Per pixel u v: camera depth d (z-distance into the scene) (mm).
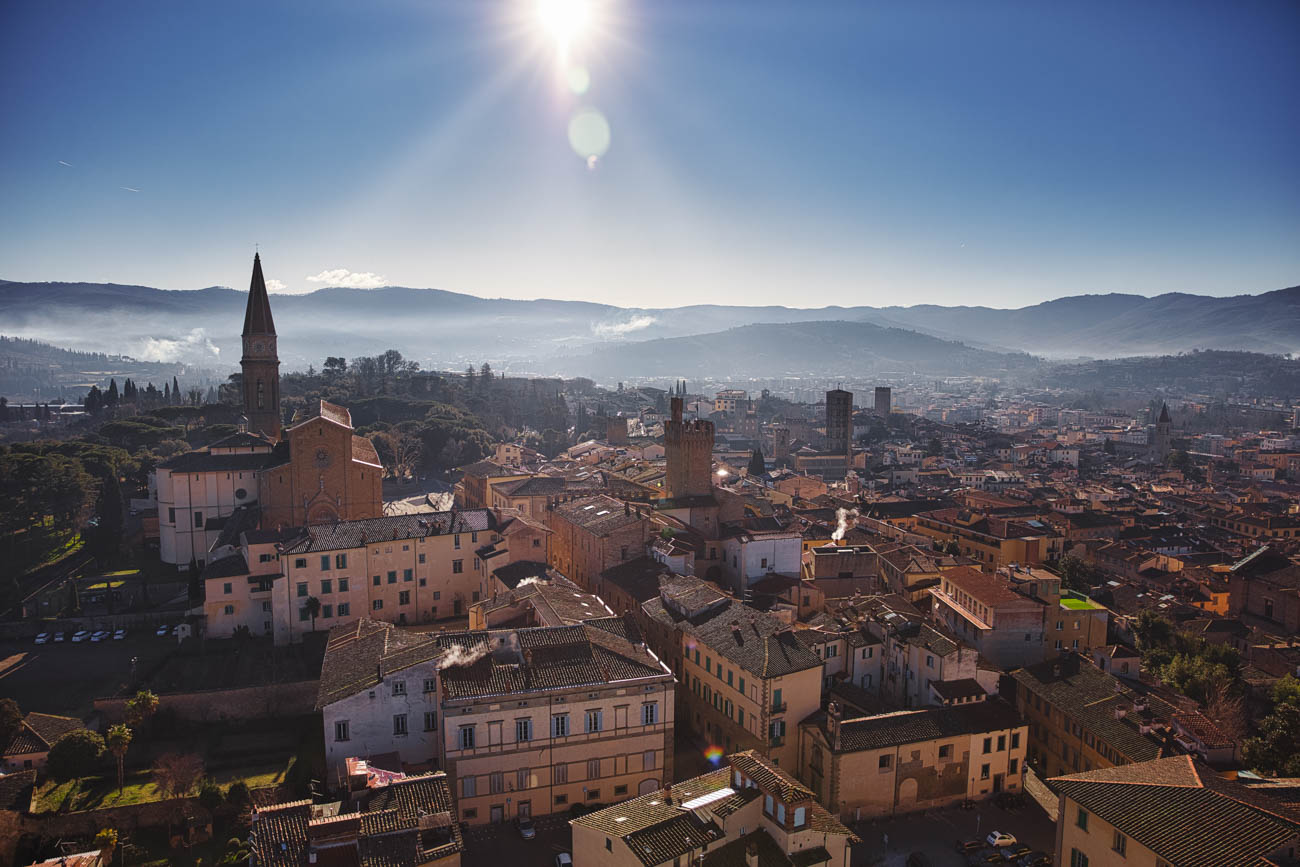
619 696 90875
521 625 112375
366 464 161125
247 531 140500
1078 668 110188
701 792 73062
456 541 141750
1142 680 117938
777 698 94688
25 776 90250
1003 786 98312
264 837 65562
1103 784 67500
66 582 163250
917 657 108188
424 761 92062
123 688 113062
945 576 137625
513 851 82000
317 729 105125
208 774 94375
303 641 126375
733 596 128875
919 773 94188
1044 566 181875
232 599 130375
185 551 167375
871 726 94250
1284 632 155000
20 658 128000
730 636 103812
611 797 91688
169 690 109188
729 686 101125
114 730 91000
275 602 127375
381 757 88625
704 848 65625
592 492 188375
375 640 101938
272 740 102688
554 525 167375
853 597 137250
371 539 134375
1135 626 143500
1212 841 58094
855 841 71188
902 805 93812
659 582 127188
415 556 138500
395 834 65000
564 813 89500
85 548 185250
